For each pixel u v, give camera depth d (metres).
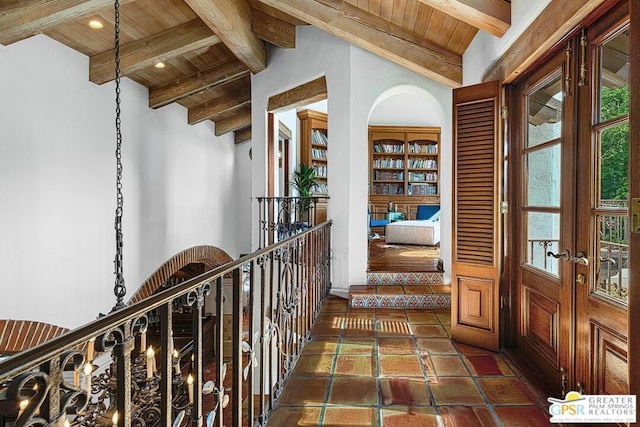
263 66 5.66
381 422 2.00
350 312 3.93
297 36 5.31
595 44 1.92
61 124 4.12
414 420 2.02
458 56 3.87
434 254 5.89
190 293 1.33
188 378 1.64
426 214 8.27
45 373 0.75
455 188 3.19
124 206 5.27
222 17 3.98
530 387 2.37
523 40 2.46
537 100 2.62
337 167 4.73
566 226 2.16
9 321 3.52
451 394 2.29
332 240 4.75
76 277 4.33
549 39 2.12
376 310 4.00
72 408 0.87
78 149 4.37
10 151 3.53
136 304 1.05
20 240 3.63
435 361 2.75
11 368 0.67
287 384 2.40
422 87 4.46
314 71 5.05
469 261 3.09
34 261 3.78
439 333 3.32
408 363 2.71
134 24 4.16
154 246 6.04
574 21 1.92
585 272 2.00
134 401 1.93
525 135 2.79
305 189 7.54
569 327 2.13
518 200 2.88
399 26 3.85
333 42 4.79
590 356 1.95
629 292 1.30
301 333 3.02
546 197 2.49
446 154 4.52
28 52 3.71
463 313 3.11
